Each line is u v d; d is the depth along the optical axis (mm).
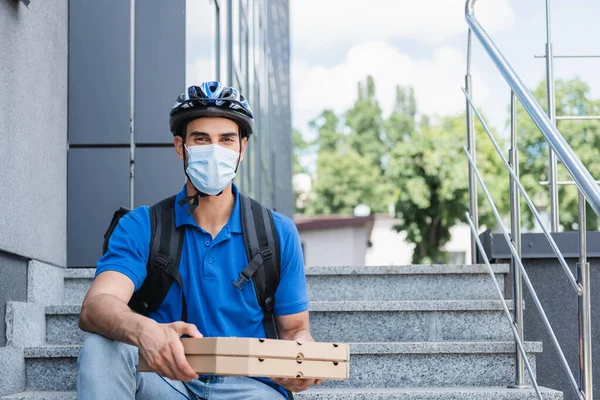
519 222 3252
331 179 36969
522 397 3072
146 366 2115
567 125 23047
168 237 2482
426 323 3607
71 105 4309
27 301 3525
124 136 4301
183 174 4305
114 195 4262
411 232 30547
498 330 3627
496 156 30406
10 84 3328
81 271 3924
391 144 38375
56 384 3225
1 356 2992
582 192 2543
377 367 3312
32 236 3592
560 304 3826
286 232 2564
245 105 2549
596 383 3762
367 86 39406
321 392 3061
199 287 2479
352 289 3912
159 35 4359
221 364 2057
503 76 3293
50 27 3977
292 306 2551
